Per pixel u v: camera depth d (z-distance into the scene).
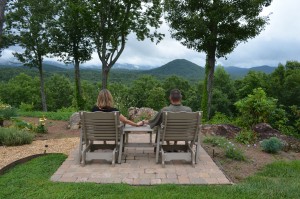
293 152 7.31
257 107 9.61
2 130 7.70
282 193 4.03
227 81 49.78
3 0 10.35
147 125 6.21
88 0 23.17
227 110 45.44
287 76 37.12
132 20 24.34
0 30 10.45
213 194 3.94
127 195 3.86
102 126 5.37
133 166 5.30
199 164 5.45
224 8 17.33
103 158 5.39
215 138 7.43
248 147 7.40
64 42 26.84
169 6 19.03
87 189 4.09
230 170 5.37
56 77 62.00
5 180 4.50
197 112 5.33
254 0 17.19
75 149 6.57
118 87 57.31
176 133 5.48
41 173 4.93
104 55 24.58
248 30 18.14
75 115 11.40
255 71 42.66
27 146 7.24
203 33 18.16
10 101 53.62
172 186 4.21
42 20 26.30
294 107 11.23
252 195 3.94
